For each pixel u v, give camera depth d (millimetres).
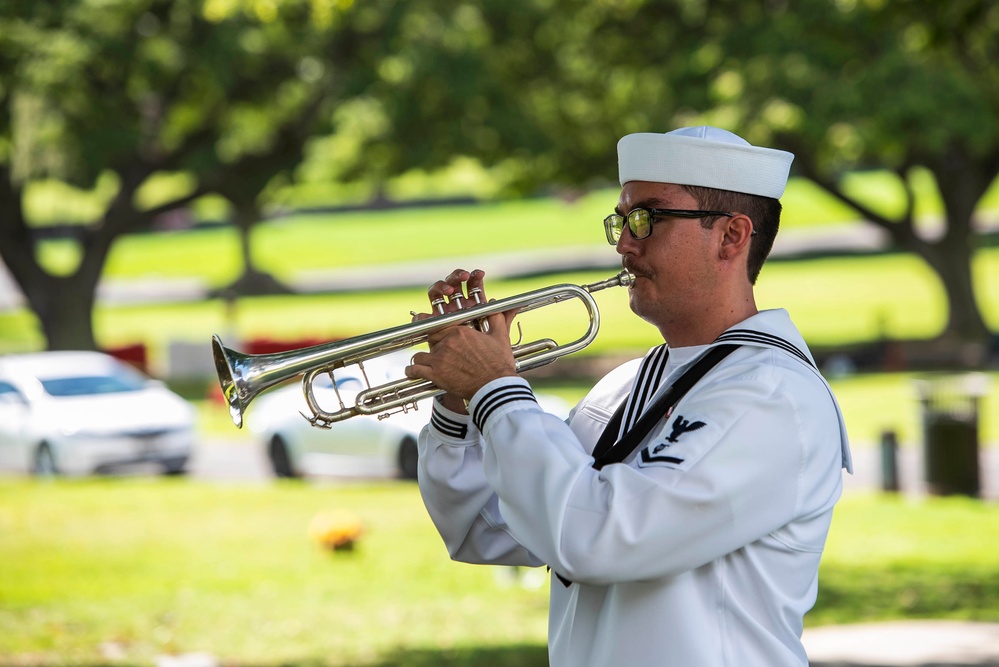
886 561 18938
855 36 41031
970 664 12414
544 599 17453
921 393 25578
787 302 68938
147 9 44406
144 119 50000
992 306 63531
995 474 27266
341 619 16266
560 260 93562
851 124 40906
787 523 4664
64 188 60688
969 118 40562
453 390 4953
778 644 4645
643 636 4656
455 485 5527
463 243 111938
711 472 4492
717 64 42875
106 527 23734
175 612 16766
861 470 28562
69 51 42219
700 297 5027
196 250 121062
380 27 47094
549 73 49625
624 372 5527
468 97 46688
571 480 4551
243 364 5301
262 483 29344
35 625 16031
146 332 75812
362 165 53562
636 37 46188
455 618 16281
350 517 20906
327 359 5297
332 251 113812
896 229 53375
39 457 31078
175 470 31734
